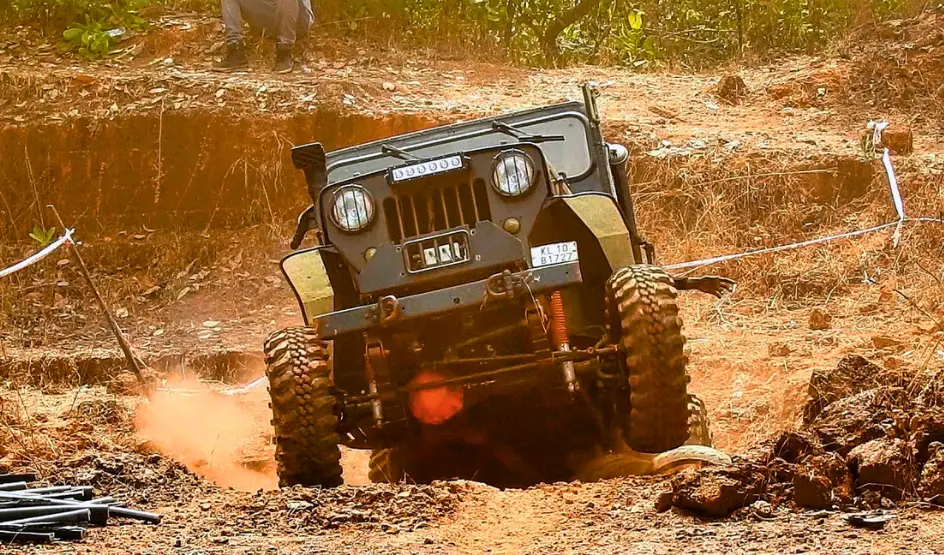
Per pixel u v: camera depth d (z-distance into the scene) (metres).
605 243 10.08
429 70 23.05
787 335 15.28
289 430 9.65
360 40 23.69
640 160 19.52
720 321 16.33
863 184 18.94
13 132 20.91
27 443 10.73
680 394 9.35
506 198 9.86
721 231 18.45
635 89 22.92
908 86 22.22
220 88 21.27
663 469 9.05
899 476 7.46
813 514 7.19
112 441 12.12
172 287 19.64
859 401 8.77
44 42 23.52
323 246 10.21
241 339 18.12
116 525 7.80
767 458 7.90
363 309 9.62
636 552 6.49
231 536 7.46
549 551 6.73
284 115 20.69
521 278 9.48
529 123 11.30
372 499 8.27
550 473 11.14
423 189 9.96
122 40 23.36
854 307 16.17
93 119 20.91
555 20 24.95
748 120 21.64
